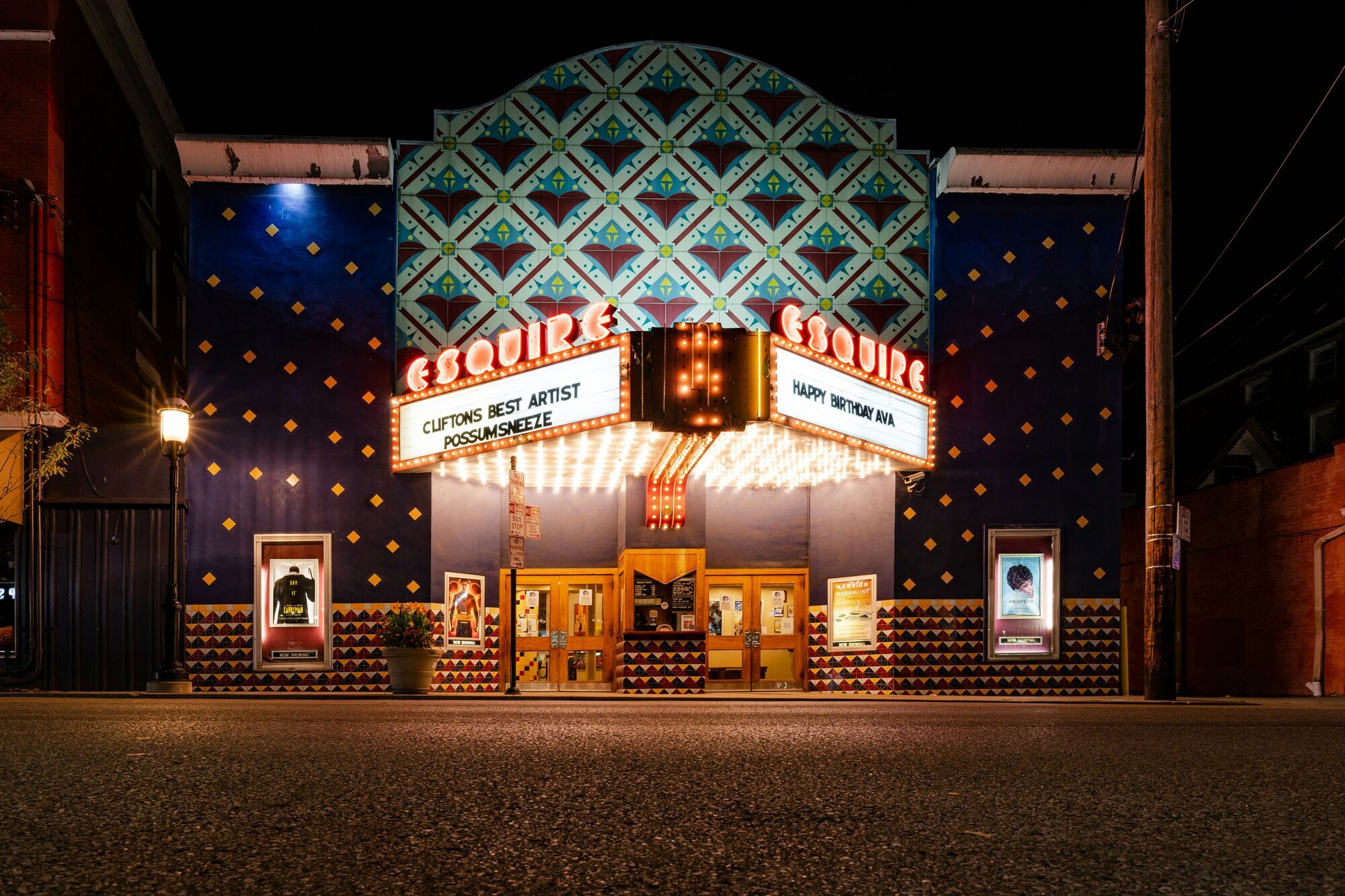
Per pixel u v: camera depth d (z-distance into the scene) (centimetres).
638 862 322
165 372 2698
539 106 2005
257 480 1891
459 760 563
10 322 1833
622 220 1991
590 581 2058
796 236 2005
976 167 1947
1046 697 1783
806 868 316
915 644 1906
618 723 831
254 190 1931
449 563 1931
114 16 2106
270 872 304
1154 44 1596
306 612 1872
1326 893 291
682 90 2025
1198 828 381
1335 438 2931
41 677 1831
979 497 1936
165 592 1752
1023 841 355
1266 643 2303
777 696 1588
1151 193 1594
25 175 1870
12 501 1838
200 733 721
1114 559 1941
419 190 1975
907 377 1892
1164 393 1576
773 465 1919
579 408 1653
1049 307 1980
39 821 381
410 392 1875
